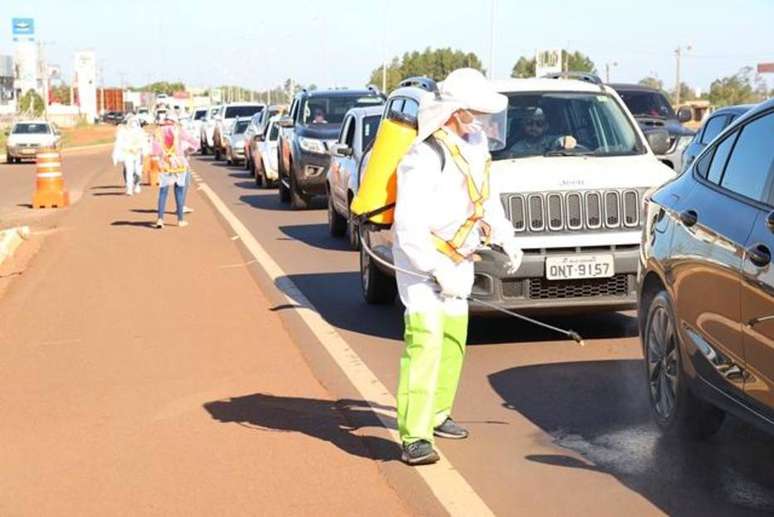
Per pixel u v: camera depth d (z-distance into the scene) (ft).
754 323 18.37
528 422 23.63
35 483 20.36
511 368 28.48
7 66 424.05
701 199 21.25
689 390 21.34
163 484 20.17
